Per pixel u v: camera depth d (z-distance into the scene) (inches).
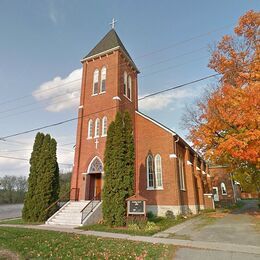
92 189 885.2
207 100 792.3
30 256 330.6
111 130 711.7
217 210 1149.1
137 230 539.2
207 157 709.3
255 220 695.1
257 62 616.4
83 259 311.3
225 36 693.9
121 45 1087.6
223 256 322.3
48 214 768.9
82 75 1059.3
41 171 820.6
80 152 932.6
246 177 871.1
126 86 1043.9
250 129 577.6
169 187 849.5
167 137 914.1
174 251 351.3
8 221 780.0
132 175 674.8
